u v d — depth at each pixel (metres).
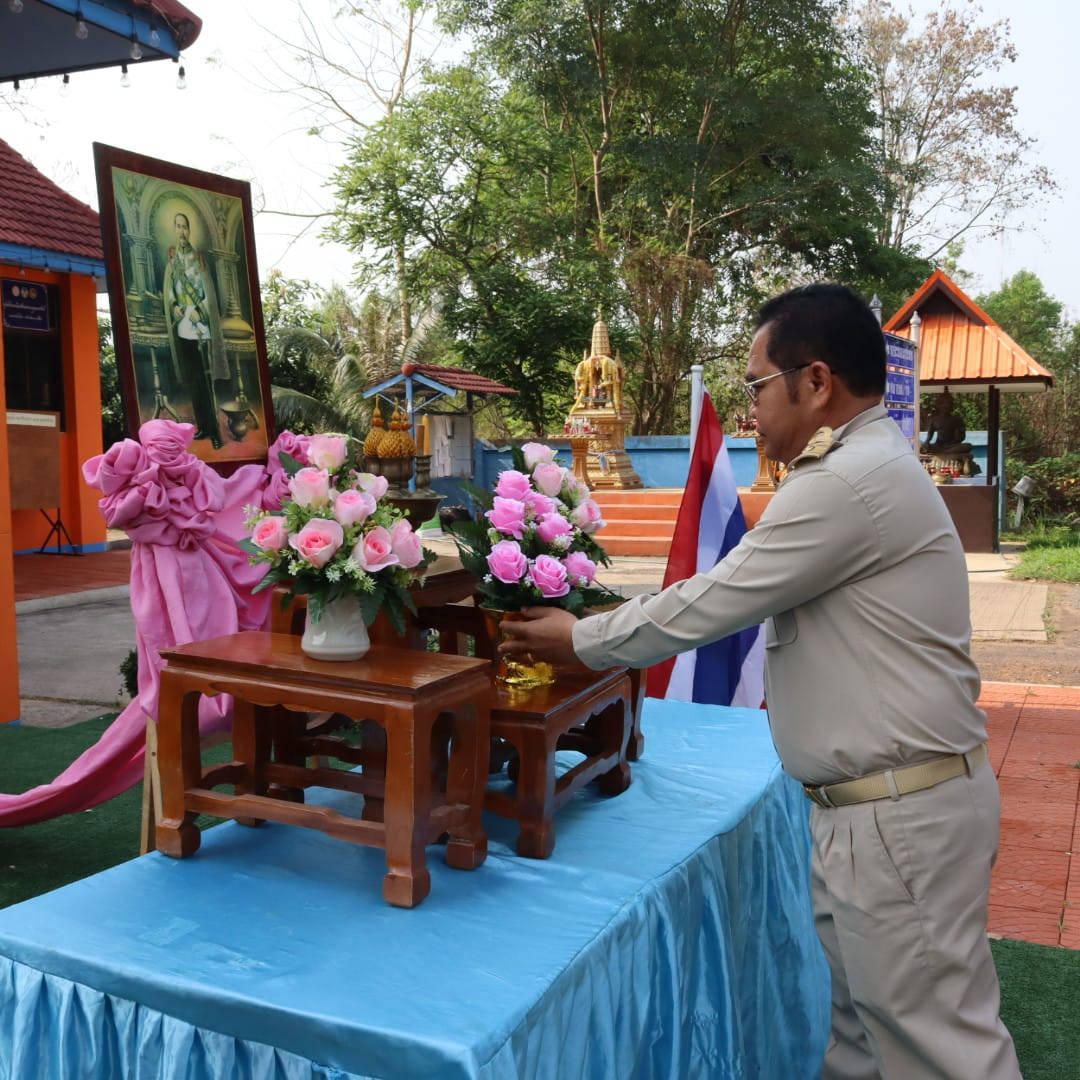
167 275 2.95
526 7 19.34
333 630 1.91
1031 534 17.58
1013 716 6.61
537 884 1.89
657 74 21.20
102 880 1.89
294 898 1.82
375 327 20.94
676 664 3.99
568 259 20.39
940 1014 1.79
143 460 2.73
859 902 1.82
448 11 20.05
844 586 1.82
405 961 1.59
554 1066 1.55
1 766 4.89
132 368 2.81
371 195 19.45
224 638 2.11
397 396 15.74
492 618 2.40
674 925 1.94
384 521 1.97
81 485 12.68
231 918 1.74
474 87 19.78
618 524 15.34
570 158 21.56
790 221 21.11
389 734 1.79
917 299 15.51
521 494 2.26
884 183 21.38
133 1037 1.57
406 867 1.78
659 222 21.39
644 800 2.38
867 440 1.88
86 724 5.66
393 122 19.53
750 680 4.00
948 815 1.78
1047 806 4.93
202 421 3.03
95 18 4.91
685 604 1.90
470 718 1.94
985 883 1.83
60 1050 1.61
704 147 21.03
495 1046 1.38
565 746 2.46
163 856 2.01
